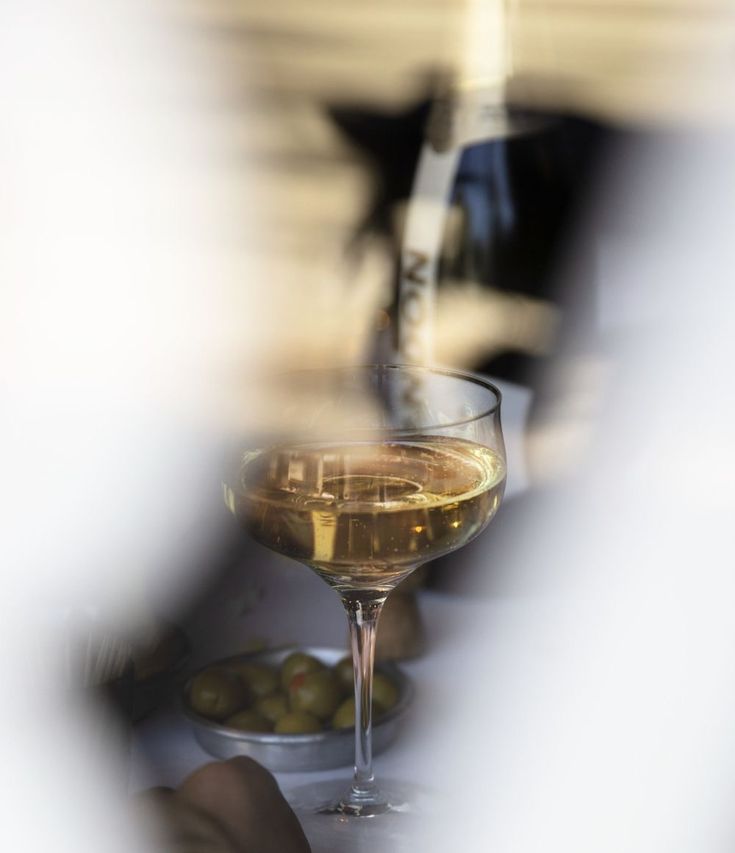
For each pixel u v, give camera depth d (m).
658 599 0.85
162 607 0.86
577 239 0.96
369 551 0.70
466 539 0.72
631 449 0.94
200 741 0.77
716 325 1.04
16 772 0.66
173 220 2.25
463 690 0.80
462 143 0.92
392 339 0.93
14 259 1.98
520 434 0.93
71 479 1.00
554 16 2.63
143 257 2.11
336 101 2.50
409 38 2.70
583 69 2.45
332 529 0.70
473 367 0.92
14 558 0.88
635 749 0.75
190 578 0.88
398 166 1.29
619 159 1.47
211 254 2.12
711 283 1.12
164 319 1.85
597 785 0.74
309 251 2.13
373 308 1.22
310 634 0.84
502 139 0.92
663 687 0.79
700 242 1.31
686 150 1.93
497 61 0.94
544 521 0.90
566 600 0.86
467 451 0.72
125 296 1.91
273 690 0.79
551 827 0.71
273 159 2.40
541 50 2.49
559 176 0.96
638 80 2.45
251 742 0.76
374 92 2.49
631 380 0.96
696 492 0.92
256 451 0.72
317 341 1.76
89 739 0.67
